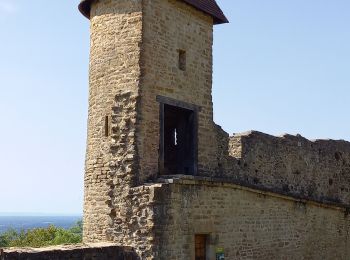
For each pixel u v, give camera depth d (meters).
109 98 14.91
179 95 15.56
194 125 16.06
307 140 21.34
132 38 14.65
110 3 15.30
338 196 22.47
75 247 12.32
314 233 19.73
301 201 19.02
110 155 14.56
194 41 16.36
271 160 19.50
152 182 14.12
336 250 21.00
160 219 13.29
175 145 16.97
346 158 23.20
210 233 14.84
